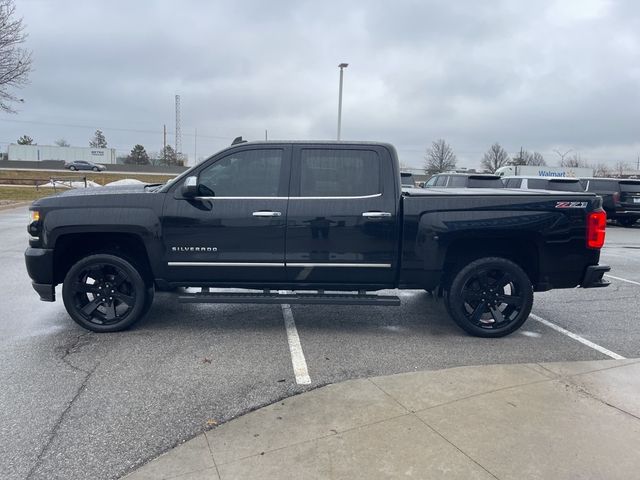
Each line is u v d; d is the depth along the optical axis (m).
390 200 5.24
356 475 2.90
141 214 5.23
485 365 4.55
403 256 5.25
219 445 3.23
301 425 3.46
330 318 6.05
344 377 4.29
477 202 5.21
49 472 2.97
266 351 4.91
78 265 5.30
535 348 5.08
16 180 37.78
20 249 10.84
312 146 5.30
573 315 6.33
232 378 4.26
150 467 3.01
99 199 5.27
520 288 5.30
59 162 65.88
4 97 20.11
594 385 4.10
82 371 4.38
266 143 5.30
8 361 4.61
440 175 18.53
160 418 3.59
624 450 3.17
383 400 3.82
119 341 5.16
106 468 3.01
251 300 5.30
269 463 3.03
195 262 5.28
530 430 3.39
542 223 5.21
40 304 6.52
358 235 5.23
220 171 5.30
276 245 5.24
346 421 3.51
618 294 7.51
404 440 3.26
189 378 4.26
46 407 3.74
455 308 5.34
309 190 5.27
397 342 5.21
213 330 5.54
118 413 3.66
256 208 5.21
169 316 6.05
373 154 5.30
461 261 5.48
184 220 5.22
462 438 3.28
